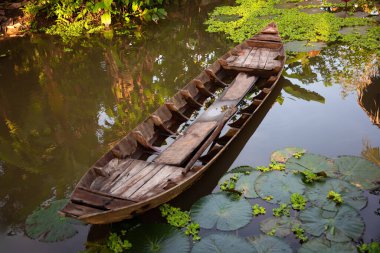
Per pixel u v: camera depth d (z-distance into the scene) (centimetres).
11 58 945
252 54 808
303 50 843
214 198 446
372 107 633
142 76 835
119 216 386
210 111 618
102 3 1060
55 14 1147
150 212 440
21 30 1094
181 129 602
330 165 479
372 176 456
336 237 378
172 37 1045
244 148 553
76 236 416
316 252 363
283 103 664
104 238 412
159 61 908
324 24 983
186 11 1245
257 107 581
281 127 595
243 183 469
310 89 706
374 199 430
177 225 418
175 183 428
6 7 1156
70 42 1023
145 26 1122
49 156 582
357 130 572
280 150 523
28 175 539
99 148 593
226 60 784
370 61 796
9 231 432
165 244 388
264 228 402
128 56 941
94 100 745
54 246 405
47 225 428
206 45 977
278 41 833
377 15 1041
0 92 788
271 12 1141
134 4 1132
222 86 723
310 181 455
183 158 496
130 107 710
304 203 426
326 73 765
